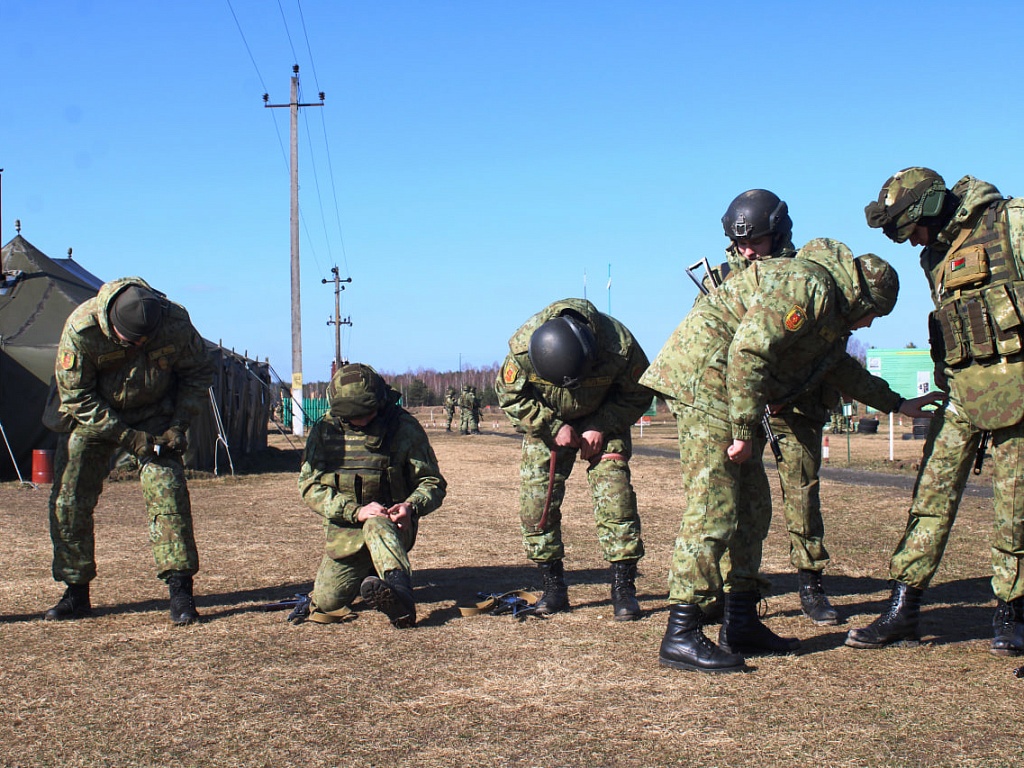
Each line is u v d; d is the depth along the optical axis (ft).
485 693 13.51
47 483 46.29
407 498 18.56
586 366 16.74
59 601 19.03
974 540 26.04
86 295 56.13
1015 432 14.57
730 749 11.26
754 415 13.69
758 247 15.72
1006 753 10.94
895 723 11.96
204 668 14.92
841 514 33.17
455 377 289.53
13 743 11.86
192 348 18.80
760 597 15.51
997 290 14.32
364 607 19.15
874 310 14.71
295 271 107.04
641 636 16.53
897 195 15.17
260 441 75.25
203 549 26.76
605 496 17.90
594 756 11.14
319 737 11.90
